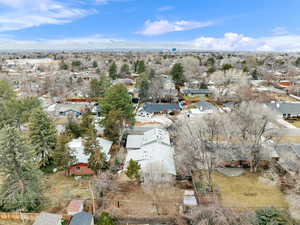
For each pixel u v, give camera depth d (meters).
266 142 31.17
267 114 29.20
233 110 35.62
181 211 21.00
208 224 17.34
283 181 25.52
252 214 18.42
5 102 40.78
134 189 24.67
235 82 63.31
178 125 35.44
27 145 20.97
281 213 18.91
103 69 127.12
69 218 19.97
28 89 73.88
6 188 20.48
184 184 25.72
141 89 63.41
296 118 47.66
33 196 20.84
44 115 28.77
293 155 27.70
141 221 20.31
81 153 28.98
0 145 19.25
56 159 26.08
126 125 39.56
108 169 28.14
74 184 25.64
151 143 32.28
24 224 19.77
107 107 36.66
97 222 19.92
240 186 25.38
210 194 23.41
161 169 23.72
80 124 36.06
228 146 29.92
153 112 53.00
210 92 68.12
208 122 29.31
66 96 68.19
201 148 26.84
